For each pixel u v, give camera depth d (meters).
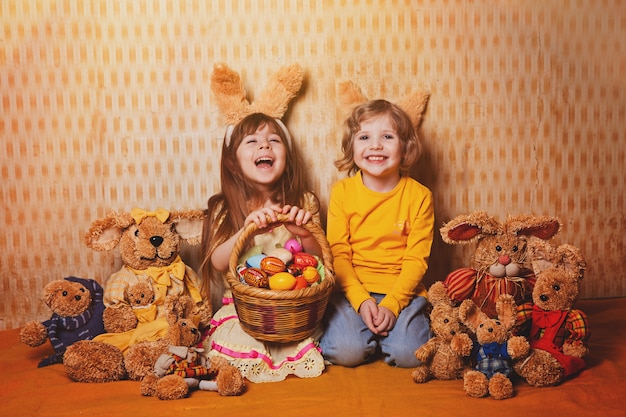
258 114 2.03
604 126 2.32
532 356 1.59
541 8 2.24
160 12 2.15
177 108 2.19
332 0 2.18
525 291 1.75
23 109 2.15
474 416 1.42
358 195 2.00
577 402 1.49
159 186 2.22
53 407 1.50
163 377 1.60
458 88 2.25
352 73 2.21
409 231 1.97
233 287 1.66
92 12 2.13
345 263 1.95
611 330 2.01
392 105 1.97
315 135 2.23
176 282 1.96
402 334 1.80
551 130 2.30
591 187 2.34
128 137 2.19
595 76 2.29
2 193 2.18
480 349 1.63
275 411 1.47
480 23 2.23
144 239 1.93
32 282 2.22
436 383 1.65
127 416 1.45
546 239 1.78
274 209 1.74
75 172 2.19
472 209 2.30
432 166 2.28
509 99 2.27
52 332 1.82
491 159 2.29
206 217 2.03
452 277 1.77
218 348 1.76
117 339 1.79
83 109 2.17
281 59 2.19
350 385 1.64
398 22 2.21
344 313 1.86
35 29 2.12
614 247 2.38
